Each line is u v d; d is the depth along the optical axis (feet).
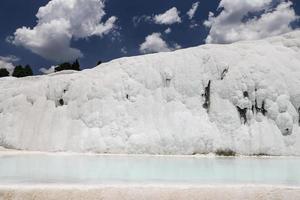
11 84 148.87
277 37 127.44
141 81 121.80
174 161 85.46
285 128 104.47
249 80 110.52
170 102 115.96
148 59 125.70
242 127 107.45
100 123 117.08
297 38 124.06
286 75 111.24
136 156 100.22
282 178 56.85
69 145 116.57
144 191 46.24
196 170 67.21
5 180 53.88
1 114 136.05
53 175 59.31
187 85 116.06
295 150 102.17
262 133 104.73
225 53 117.80
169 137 108.06
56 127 124.06
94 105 121.08
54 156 98.63
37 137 124.67
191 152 105.09
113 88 122.52
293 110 106.83
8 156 97.60
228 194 46.19
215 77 114.62
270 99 107.65
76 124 121.29
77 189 46.21
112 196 45.60
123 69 126.11
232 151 103.60
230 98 110.93
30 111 132.36
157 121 113.50
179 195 45.73
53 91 131.34
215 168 70.64
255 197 46.11
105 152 110.63
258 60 114.52
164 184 49.85
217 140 105.81
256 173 63.10
